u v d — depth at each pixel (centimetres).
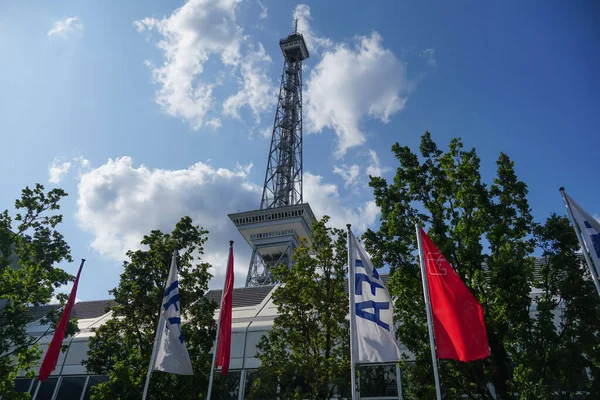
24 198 2858
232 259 2373
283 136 13862
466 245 2070
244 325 3356
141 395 2408
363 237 2300
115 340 2688
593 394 1730
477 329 1611
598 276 1648
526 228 2130
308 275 2491
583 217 1708
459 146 2397
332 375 2127
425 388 2039
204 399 2505
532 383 1595
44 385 3444
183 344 2152
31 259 2888
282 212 11631
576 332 1811
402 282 2130
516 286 1848
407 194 2350
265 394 2311
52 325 2736
